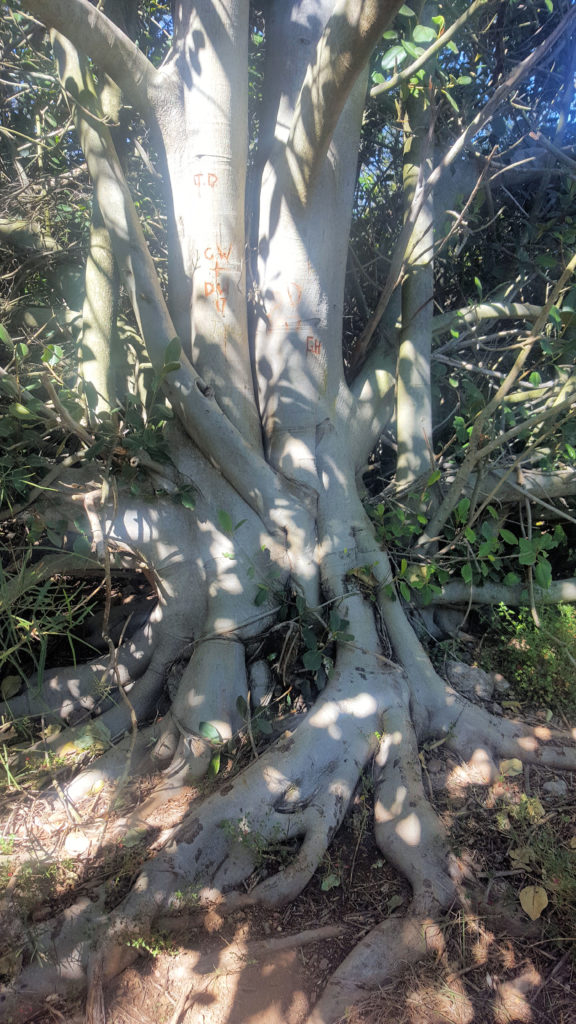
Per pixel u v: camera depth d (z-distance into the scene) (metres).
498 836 2.86
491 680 3.76
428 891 2.56
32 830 2.88
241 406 3.56
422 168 3.78
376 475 4.69
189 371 3.31
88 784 3.13
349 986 2.29
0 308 4.22
